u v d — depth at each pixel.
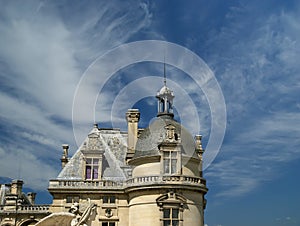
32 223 50.78
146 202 42.59
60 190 45.88
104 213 45.56
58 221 23.19
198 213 42.84
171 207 42.03
